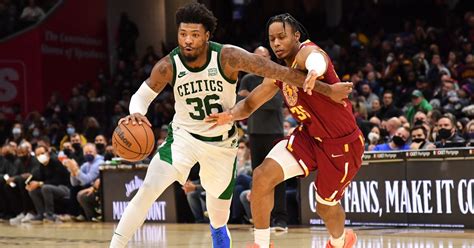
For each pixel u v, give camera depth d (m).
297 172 5.22
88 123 15.62
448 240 7.29
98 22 21.08
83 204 12.16
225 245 5.43
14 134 16.44
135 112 4.98
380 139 10.30
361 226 9.16
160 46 21.03
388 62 15.04
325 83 4.89
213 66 4.94
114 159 11.76
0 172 13.88
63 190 12.77
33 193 12.80
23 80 19.77
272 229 8.70
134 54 20.62
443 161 8.48
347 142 5.16
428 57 15.28
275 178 5.16
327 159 5.19
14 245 8.06
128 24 20.59
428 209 8.61
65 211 12.91
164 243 7.82
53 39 20.06
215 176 5.15
